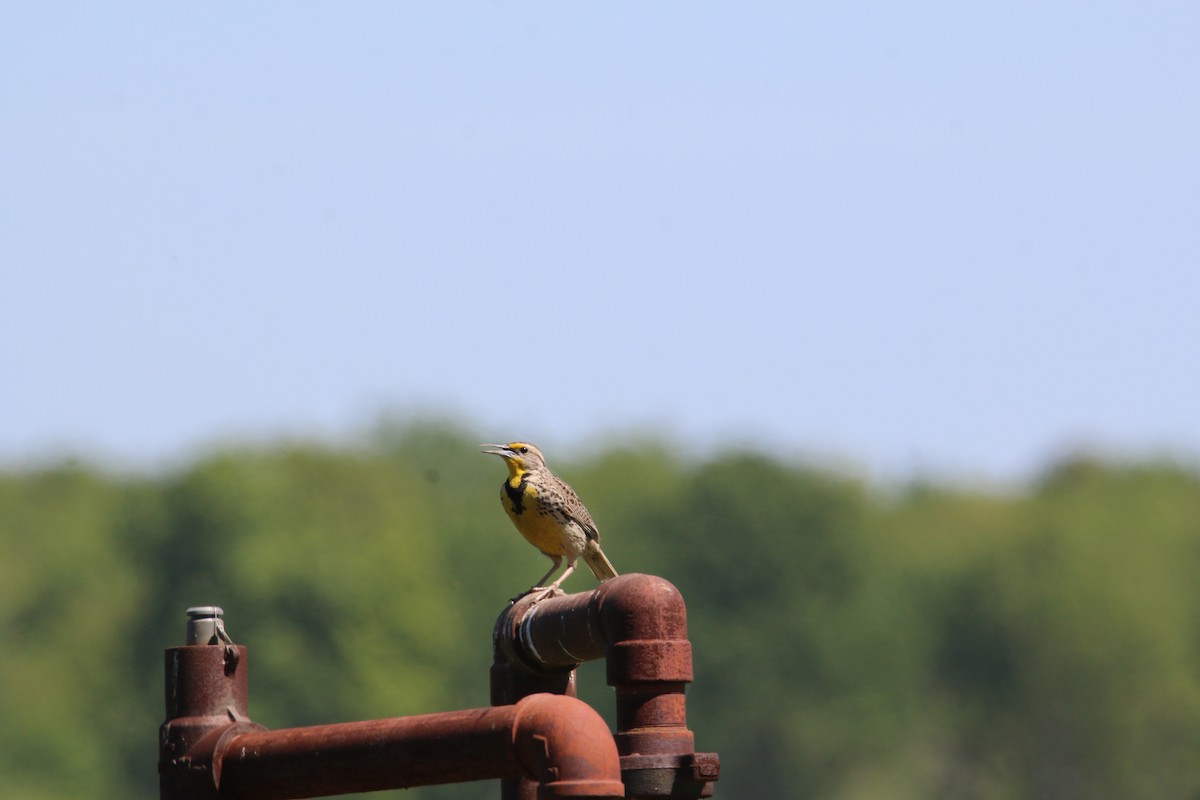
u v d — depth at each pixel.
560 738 6.22
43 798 49.53
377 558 52.28
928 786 56.25
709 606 56.47
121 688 52.22
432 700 52.78
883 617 56.62
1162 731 56.09
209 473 53.00
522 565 56.50
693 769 6.95
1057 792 56.25
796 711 54.94
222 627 7.10
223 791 6.86
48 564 54.28
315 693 50.12
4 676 52.03
